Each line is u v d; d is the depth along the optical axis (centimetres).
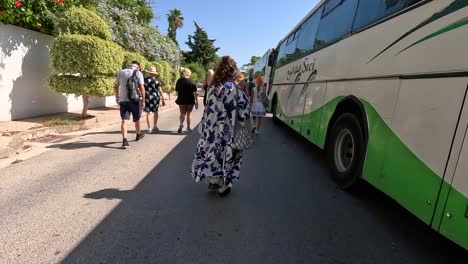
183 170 570
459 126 279
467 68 278
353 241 354
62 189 455
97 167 565
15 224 350
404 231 385
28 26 930
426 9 344
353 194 498
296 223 388
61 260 290
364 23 490
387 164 386
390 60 401
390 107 389
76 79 966
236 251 320
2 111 848
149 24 2133
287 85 1012
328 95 609
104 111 1324
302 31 908
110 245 318
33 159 600
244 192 482
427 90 325
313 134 685
